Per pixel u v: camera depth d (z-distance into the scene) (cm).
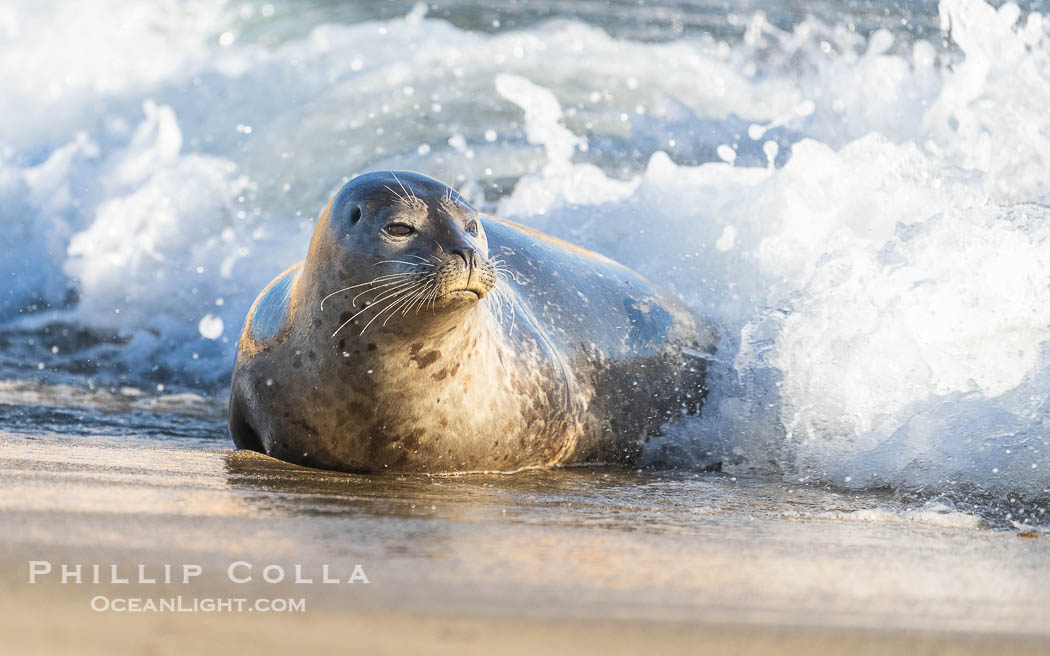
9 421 2061
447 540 1077
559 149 3400
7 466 1392
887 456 1838
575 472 1914
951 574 1038
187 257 3400
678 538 1188
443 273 1549
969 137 2795
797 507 1568
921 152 2788
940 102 2897
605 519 1334
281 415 1738
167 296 3250
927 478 1791
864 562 1082
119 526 995
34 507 1062
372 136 3931
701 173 2817
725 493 1705
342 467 1733
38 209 3569
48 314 3203
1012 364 1852
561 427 1944
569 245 2342
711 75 4353
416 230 1602
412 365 1670
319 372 1694
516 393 1842
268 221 3591
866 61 3381
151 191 3588
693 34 5206
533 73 4322
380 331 1638
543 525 1244
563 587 862
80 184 3647
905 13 5028
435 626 729
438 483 1647
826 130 3338
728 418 2117
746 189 2681
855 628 793
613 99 4094
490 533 1146
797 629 778
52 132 3962
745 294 2514
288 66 4331
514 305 1956
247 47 4612
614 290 2244
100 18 4506
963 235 2012
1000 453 1769
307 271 1730
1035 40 2744
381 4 5375
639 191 2809
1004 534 1378
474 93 4175
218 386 2723
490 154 3800
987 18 2783
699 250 2622
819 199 2559
